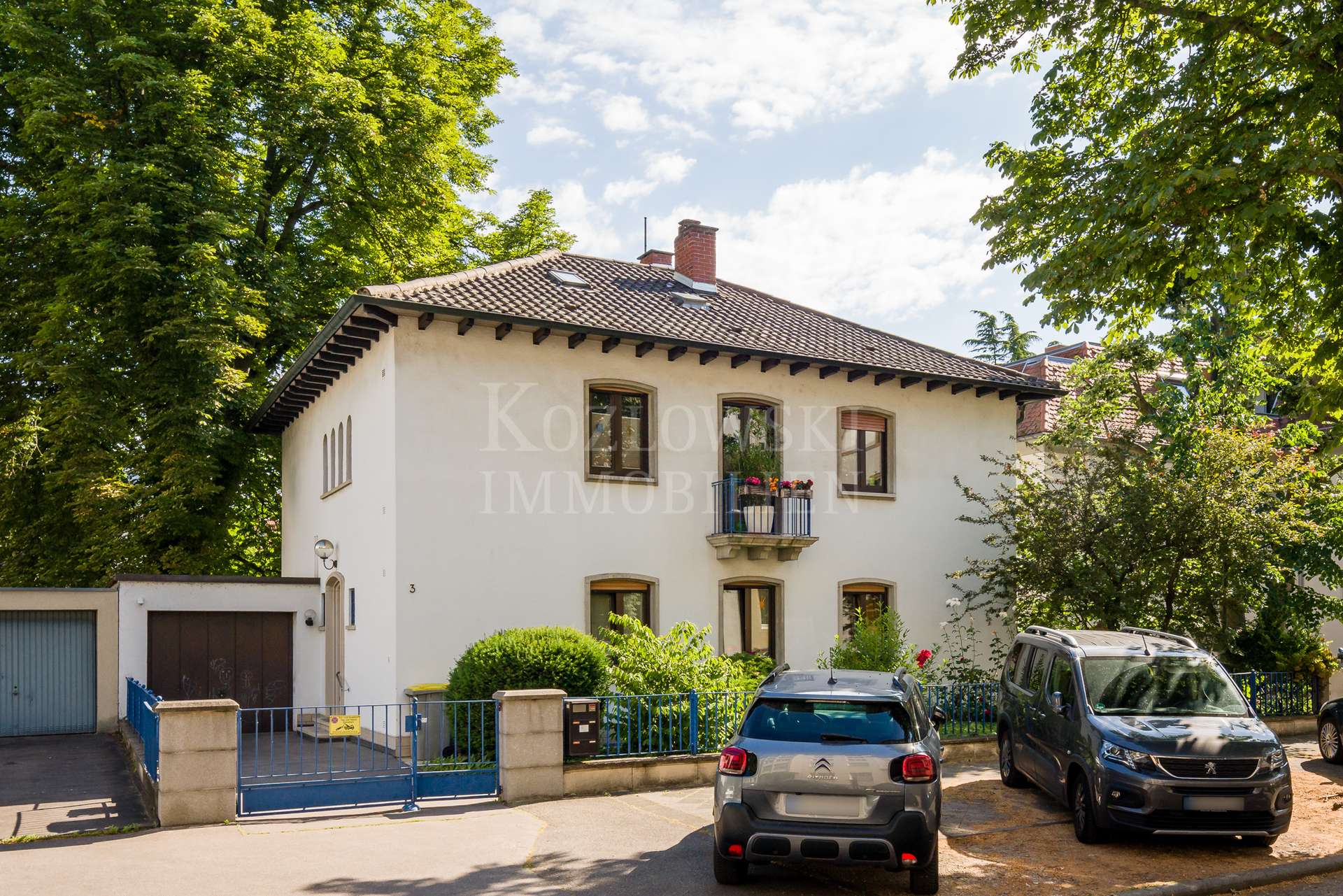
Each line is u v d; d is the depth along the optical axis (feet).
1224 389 68.33
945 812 37.14
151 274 66.23
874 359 66.85
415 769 37.91
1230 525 56.80
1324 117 42.55
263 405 73.61
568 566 56.49
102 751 53.88
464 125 92.32
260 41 73.61
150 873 28.25
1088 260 41.04
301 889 27.04
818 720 27.14
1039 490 63.93
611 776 40.42
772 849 25.99
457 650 52.85
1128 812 31.63
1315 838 34.19
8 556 75.31
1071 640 39.32
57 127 66.08
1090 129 48.03
